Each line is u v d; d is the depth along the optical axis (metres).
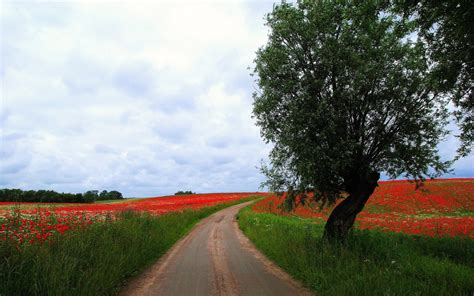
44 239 8.08
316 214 34.19
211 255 13.34
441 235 15.19
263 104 12.16
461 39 8.11
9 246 6.48
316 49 11.16
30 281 6.14
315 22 11.35
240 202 66.81
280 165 12.27
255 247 15.59
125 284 8.62
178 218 24.80
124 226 12.72
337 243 10.63
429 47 9.71
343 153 10.88
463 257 11.46
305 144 10.99
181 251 14.32
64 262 6.98
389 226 19.14
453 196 42.03
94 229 10.76
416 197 42.41
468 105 10.49
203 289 8.14
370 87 11.45
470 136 11.02
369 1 9.06
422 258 9.91
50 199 70.00
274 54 11.87
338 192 12.94
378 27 11.22
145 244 12.49
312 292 7.81
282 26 11.61
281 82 12.02
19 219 8.72
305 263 9.48
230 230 22.98
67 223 11.21
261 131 12.69
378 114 11.87
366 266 8.28
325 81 11.59
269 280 9.09
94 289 6.77
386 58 11.45
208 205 45.62
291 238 13.66
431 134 11.92
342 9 10.93
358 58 10.88
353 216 12.27
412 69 11.52
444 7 7.69
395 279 7.12
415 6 8.45
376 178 12.22
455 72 9.16
